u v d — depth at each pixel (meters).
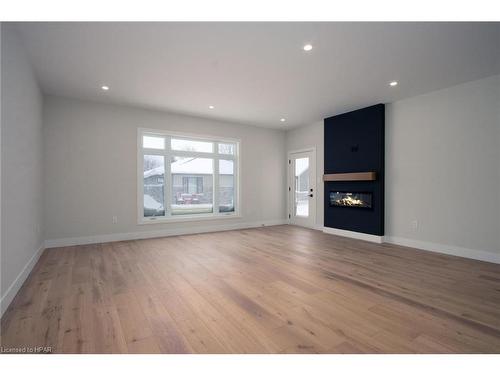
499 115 3.39
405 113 4.39
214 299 2.32
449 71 3.32
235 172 6.37
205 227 5.80
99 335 1.76
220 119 5.85
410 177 4.33
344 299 2.32
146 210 5.17
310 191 6.33
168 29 2.42
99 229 4.59
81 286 2.62
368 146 4.85
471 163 3.64
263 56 2.94
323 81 3.65
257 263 3.40
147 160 5.17
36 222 3.48
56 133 4.22
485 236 3.52
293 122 6.18
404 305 2.21
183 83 3.73
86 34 2.50
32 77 3.20
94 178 4.54
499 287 2.60
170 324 1.90
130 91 4.05
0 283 2.01
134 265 3.31
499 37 2.53
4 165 2.12
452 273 3.01
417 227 4.24
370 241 4.77
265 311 2.10
